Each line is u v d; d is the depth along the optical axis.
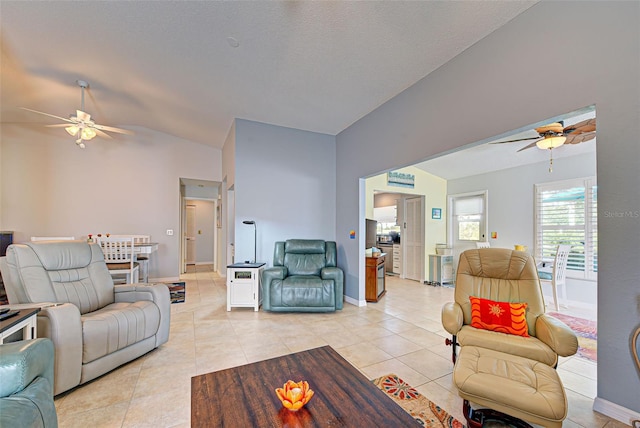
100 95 3.96
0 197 4.85
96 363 2.07
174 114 4.60
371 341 2.88
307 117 4.23
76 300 2.43
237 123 4.32
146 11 2.32
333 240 4.89
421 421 1.70
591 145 4.03
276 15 2.29
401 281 6.29
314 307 3.72
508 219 5.23
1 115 4.61
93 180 5.37
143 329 2.43
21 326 1.67
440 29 2.34
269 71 3.10
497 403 1.47
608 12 1.71
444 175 6.16
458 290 2.46
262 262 4.41
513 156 4.69
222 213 6.38
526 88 2.12
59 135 5.18
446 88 2.79
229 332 3.11
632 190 1.61
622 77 1.65
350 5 2.14
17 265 2.21
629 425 1.61
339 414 1.20
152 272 5.79
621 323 1.65
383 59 2.78
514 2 2.06
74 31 2.59
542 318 2.03
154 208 5.78
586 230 4.19
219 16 2.34
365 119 4.11
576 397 1.95
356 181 4.32
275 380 1.46
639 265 1.59
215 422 1.14
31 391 1.21
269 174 4.49
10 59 3.04
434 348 2.73
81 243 2.75
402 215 6.75
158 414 1.76
